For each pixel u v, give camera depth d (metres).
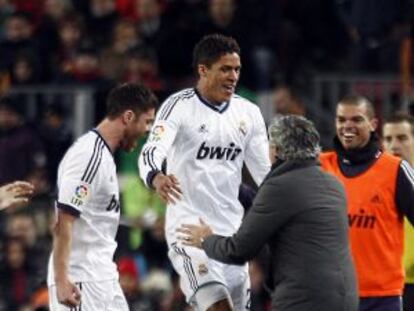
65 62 49.97
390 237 30.64
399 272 30.73
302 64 49.62
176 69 48.59
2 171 47.53
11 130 47.78
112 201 30.31
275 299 28.42
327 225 28.30
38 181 47.06
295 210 28.22
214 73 30.52
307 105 47.75
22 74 49.53
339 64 50.53
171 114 30.58
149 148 29.97
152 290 43.03
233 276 31.19
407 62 47.88
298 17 50.88
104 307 30.30
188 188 30.84
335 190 28.58
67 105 48.34
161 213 44.94
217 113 30.88
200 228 29.23
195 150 30.75
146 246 44.66
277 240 28.50
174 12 49.53
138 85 30.33
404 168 30.66
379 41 48.56
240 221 31.22
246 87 47.72
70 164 29.89
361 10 46.88
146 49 48.97
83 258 30.16
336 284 28.22
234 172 31.08
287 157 28.47
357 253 30.64
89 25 51.56
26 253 44.66
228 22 48.09
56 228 29.81
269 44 49.28
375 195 30.58
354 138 30.70
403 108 46.91
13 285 44.28
